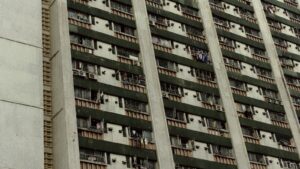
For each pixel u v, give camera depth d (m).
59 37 40.94
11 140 35.66
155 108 42.69
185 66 47.84
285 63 57.34
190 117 44.88
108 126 39.25
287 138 51.25
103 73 41.69
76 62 40.81
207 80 48.47
